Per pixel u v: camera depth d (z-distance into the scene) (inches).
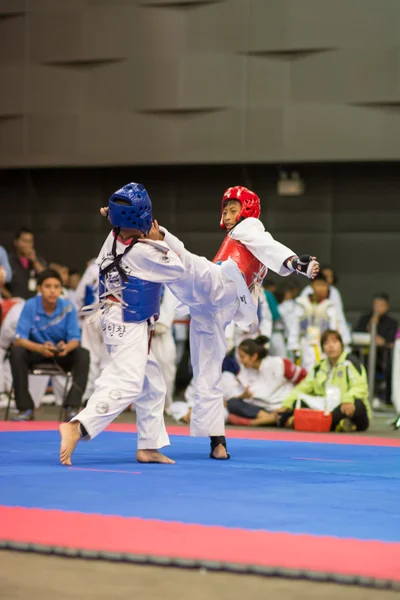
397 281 615.5
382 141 573.9
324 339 374.6
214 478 189.3
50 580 105.0
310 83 585.6
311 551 119.1
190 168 645.9
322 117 583.5
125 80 618.5
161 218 656.4
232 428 372.2
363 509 153.5
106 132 623.2
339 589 103.0
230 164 608.1
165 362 444.1
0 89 640.4
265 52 593.0
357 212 621.6
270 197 636.1
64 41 628.7
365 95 575.8
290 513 147.5
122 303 208.2
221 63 600.7
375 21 574.2
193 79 605.9
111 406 205.9
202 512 146.5
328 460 236.4
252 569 109.1
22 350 373.1
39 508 148.3
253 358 394.3
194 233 650.2
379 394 538.6
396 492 175.0
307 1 584.4
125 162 620.4
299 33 585.9
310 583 105.4
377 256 618.5
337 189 623.8
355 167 617.3
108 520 137.9
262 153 594.9
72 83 629.3
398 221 615.5
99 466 208.2
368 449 274.2
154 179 655.8
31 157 636.1
